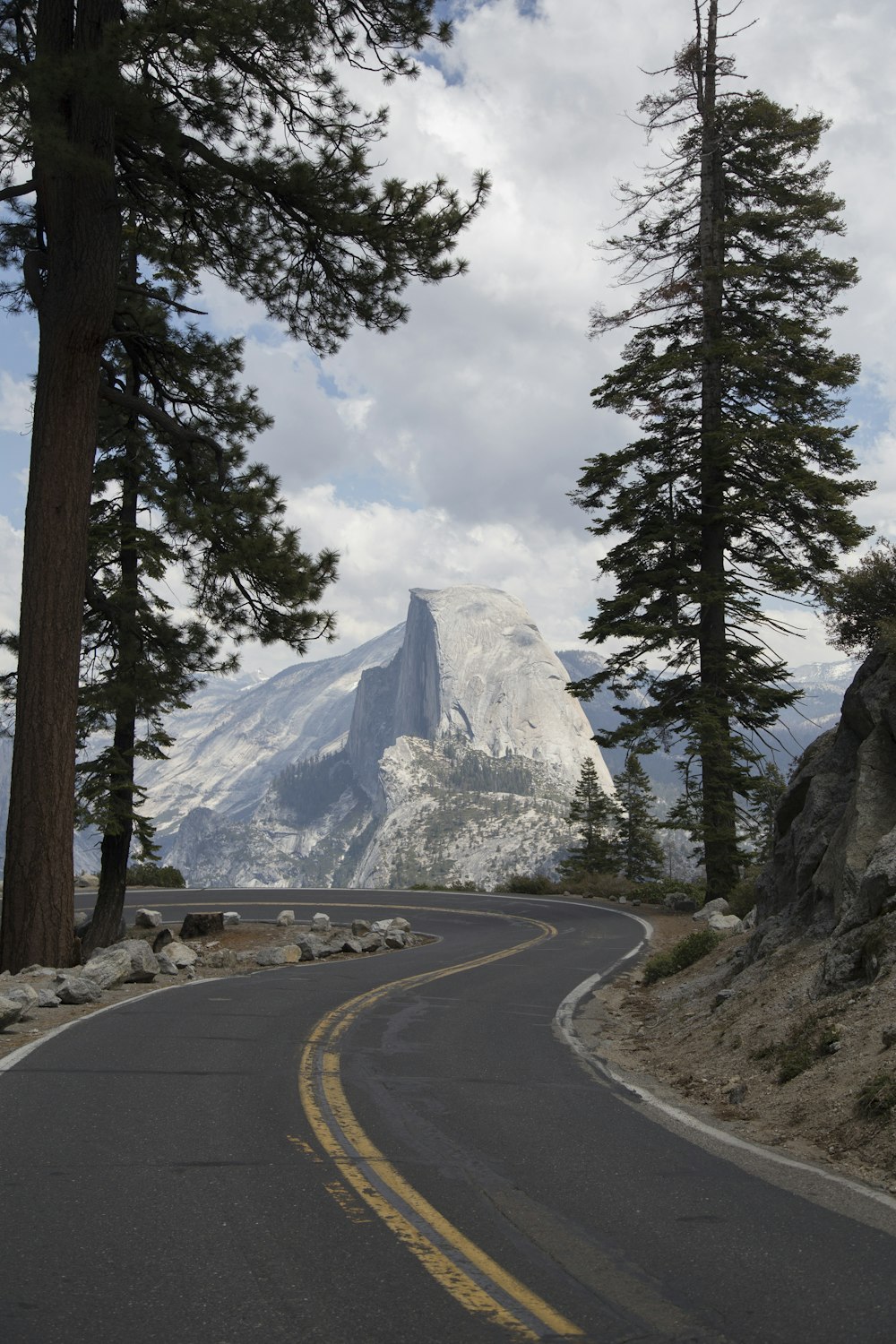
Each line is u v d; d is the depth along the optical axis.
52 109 17.66
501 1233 5.29
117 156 20.95
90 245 19.42
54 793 19.16
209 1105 8.04
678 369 33.69
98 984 15.16
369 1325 4.16
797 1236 5.41
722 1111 8.70
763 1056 9.95
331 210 19.80
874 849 11.77
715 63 33.59
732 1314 4.36
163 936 26.41
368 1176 6.21
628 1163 6.81
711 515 32.91
